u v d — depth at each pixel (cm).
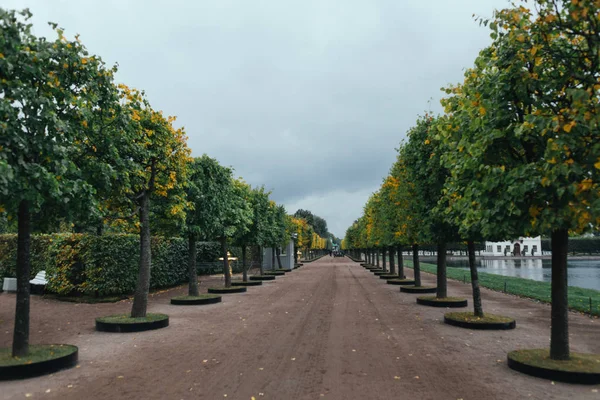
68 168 706
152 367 689
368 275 3092
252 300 1619
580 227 544
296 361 723
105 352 793
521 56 639
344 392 565
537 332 966
